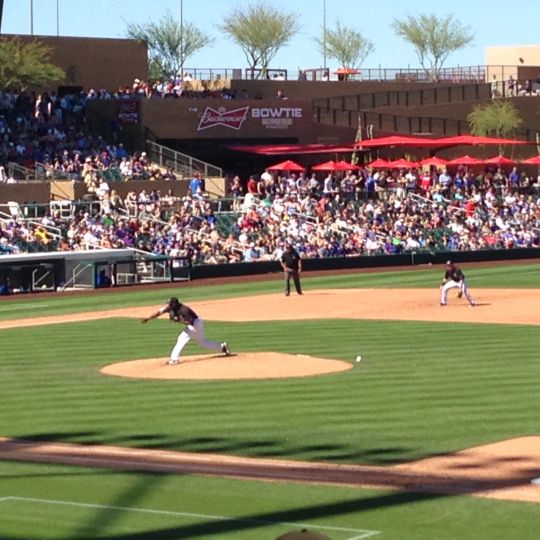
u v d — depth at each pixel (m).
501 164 83.50
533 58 119.75
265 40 121.94
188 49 117.00
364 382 27.22
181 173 72.94
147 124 77.81
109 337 37.22
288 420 22.89
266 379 27.88
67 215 62.34
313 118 84.75
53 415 24.09
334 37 136.75
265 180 73.81
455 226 74.12
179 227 63.47
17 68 74.25
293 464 18.88
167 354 32.81
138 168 70.50
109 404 25.22
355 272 64.88
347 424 22.34
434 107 90.94
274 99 83.00
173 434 21.80
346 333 37.00
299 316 42.56
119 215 63.59
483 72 106.94
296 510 15.38
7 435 22.11
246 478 17.53
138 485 17.06
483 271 64.81
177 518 15.09
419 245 71.00
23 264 54.44
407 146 80.44
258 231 66.38
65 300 51.25
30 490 16.86
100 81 83.12
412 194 77.62
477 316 41.22
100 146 72.81
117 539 14.16
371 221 71.56
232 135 81.19
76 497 16.34
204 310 45.62
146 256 59.03
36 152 69.62
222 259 62.84
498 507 15.38
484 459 18.88
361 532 14.30
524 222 78.31
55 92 80.75
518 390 25.77
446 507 15.41
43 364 31.45
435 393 25.58
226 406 24.56
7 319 43.81
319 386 26.78
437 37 132.62
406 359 30.92
